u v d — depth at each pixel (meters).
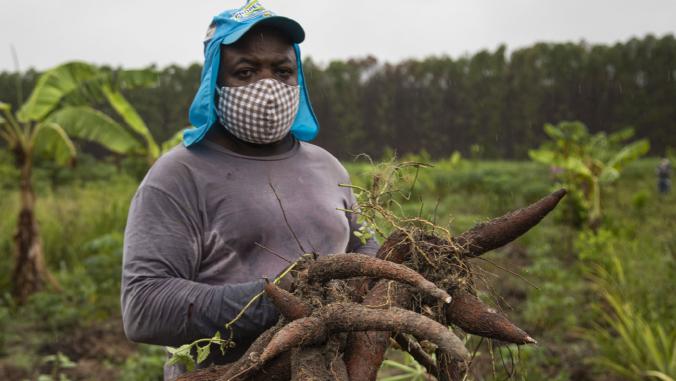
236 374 1.37
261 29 1.78
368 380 1.33
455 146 60.25
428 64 61.44
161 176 1.68
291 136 1.99
